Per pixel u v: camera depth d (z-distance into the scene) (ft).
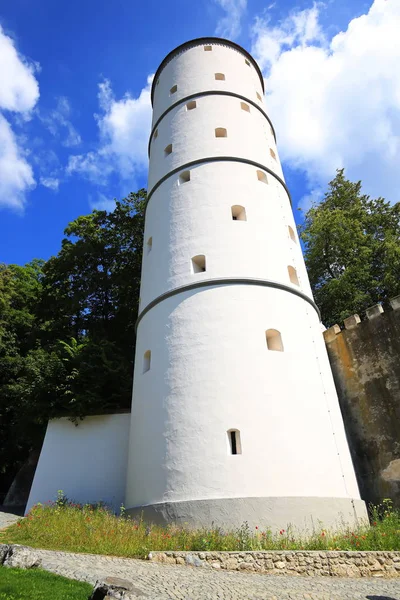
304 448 40.04
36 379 61.52
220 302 46.96
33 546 31.45
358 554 28.99
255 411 40.40
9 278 105.40
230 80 72.64
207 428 40.24
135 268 95.20
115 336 90.68
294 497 36.81
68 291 94.53
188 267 50.98
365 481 47.85
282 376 43.14
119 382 63.05
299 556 28.30
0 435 82.74
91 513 42.42
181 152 63.16
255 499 36.09
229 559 28.04
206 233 52.90
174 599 18.86
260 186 59.00
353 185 102.53
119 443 54.85
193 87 71.36
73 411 57.52
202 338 45.19
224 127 64.59
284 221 58.44
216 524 35.53
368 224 94.02
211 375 42.75
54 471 54.75
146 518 39.19
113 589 18.12
